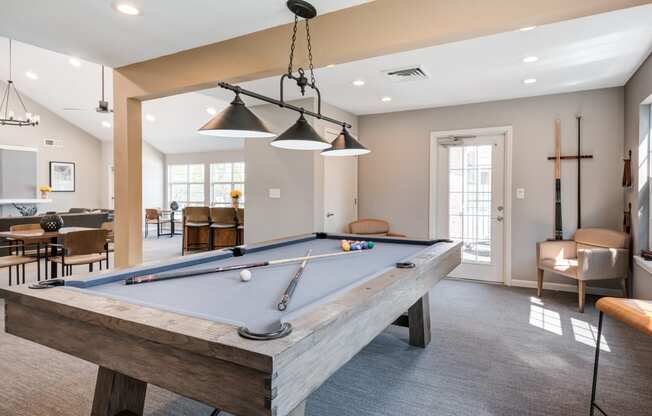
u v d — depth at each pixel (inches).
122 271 73.4
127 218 142.8
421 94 181.8
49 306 53.3
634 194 149.5
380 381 92.4
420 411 79.5
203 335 40.8
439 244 114.7
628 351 109.7
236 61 118.6
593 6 77.7
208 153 424.2
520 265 188.5
